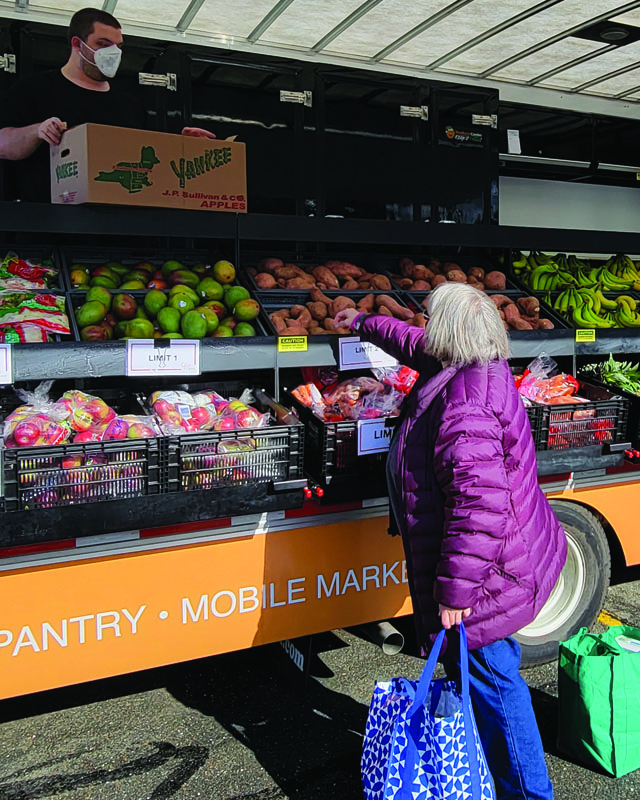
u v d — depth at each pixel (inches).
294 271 160.6
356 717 130.9
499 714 101.2
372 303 154.6
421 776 90.3
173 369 121.8
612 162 232.5
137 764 117.3
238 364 127.0
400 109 183.5
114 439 109.3
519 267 210.4
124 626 113.1
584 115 225.8
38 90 145.6
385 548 132.0
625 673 114.3
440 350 103.1
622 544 154.9
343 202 178.9
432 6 162.6
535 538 101.7
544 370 152.3
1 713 131.7
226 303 142.9
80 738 124.3
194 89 160.7
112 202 125.7
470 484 92.4
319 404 133.6
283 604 124.9
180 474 111.3
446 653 103.4
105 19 145.3
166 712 132.3
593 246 176.7
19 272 136.4
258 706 134.3
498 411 97.5
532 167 222.4
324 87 174.1
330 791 111.7
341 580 129.0
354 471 125.4
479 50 191.0
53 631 108.6
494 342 101.8
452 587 92.0
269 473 117.6
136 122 155.6
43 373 113.5
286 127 170.7
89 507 105.6
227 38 181.5
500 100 217.3
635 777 116.0
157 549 113.7
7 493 101.1
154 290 139.3
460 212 194.5
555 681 143.2
